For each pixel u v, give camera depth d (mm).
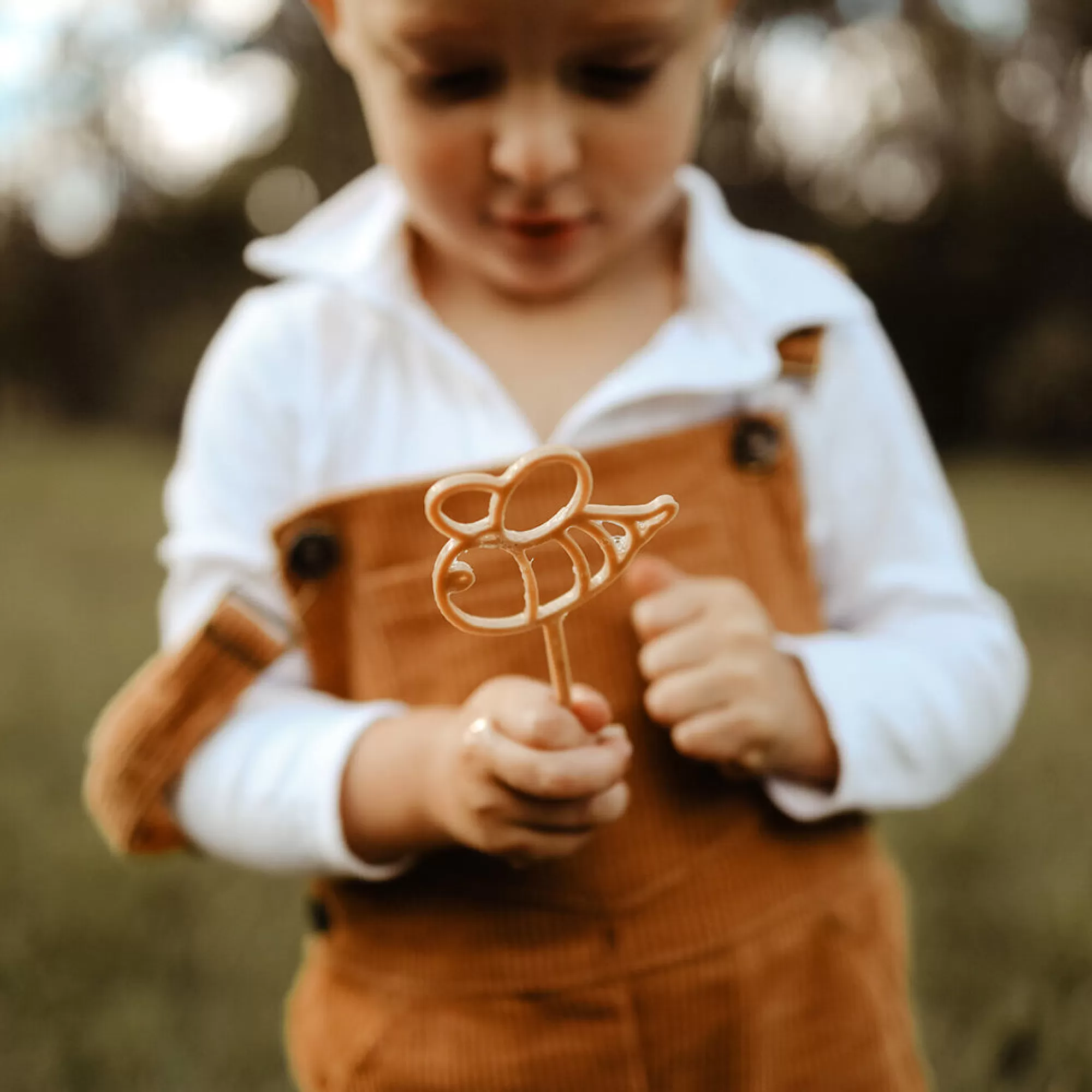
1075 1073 817
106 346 6371
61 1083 859
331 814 563
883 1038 596
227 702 597
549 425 610
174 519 665
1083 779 1244
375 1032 583
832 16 4992
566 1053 565
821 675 587
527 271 586
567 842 520
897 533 641
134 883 1086
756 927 580
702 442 602
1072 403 5090
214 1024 912
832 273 663
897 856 1093
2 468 4031
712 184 675
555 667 499
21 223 6270
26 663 1759
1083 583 2150
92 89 5895
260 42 5469
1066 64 5195
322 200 5641
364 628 592
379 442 622
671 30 545
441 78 549
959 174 5336
